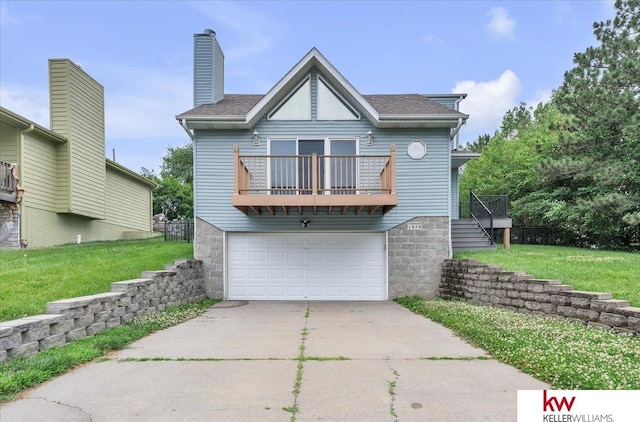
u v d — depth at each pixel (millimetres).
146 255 9609
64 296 5719
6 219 11656
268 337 5484
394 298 9922
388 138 10172
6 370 3594
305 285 10078
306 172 9969
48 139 12914
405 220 10047
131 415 2984
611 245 15305
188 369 4035
